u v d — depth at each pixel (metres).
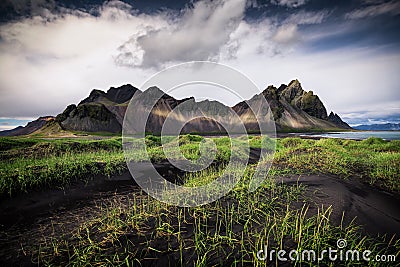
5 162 10.43
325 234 4.77
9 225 5.69
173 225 5.23
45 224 5.70
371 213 5.91
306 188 7.55
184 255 4.21
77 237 4.95
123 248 4.42
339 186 7.79
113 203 7.00
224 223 5.32
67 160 10.68
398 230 5.17
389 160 11.46
